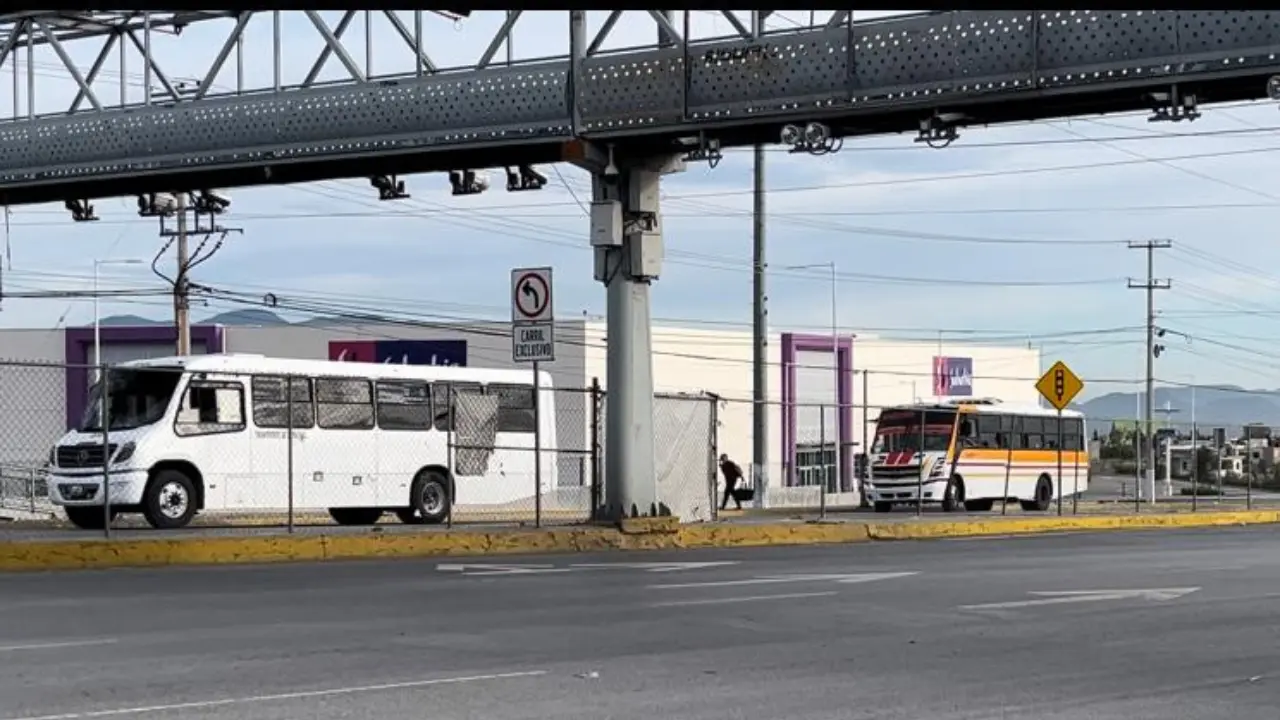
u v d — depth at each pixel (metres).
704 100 20.80
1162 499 57.06
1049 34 18.70
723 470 41.12
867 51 19.81
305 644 11.46
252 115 23.25
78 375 64.44
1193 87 18.36
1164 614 14.27
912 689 9.80
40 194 26.22
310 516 31.08
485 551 21.98
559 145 22.09
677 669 10.50
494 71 21.98
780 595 15.52
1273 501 54.75
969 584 16.98
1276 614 14.37
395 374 29.19
